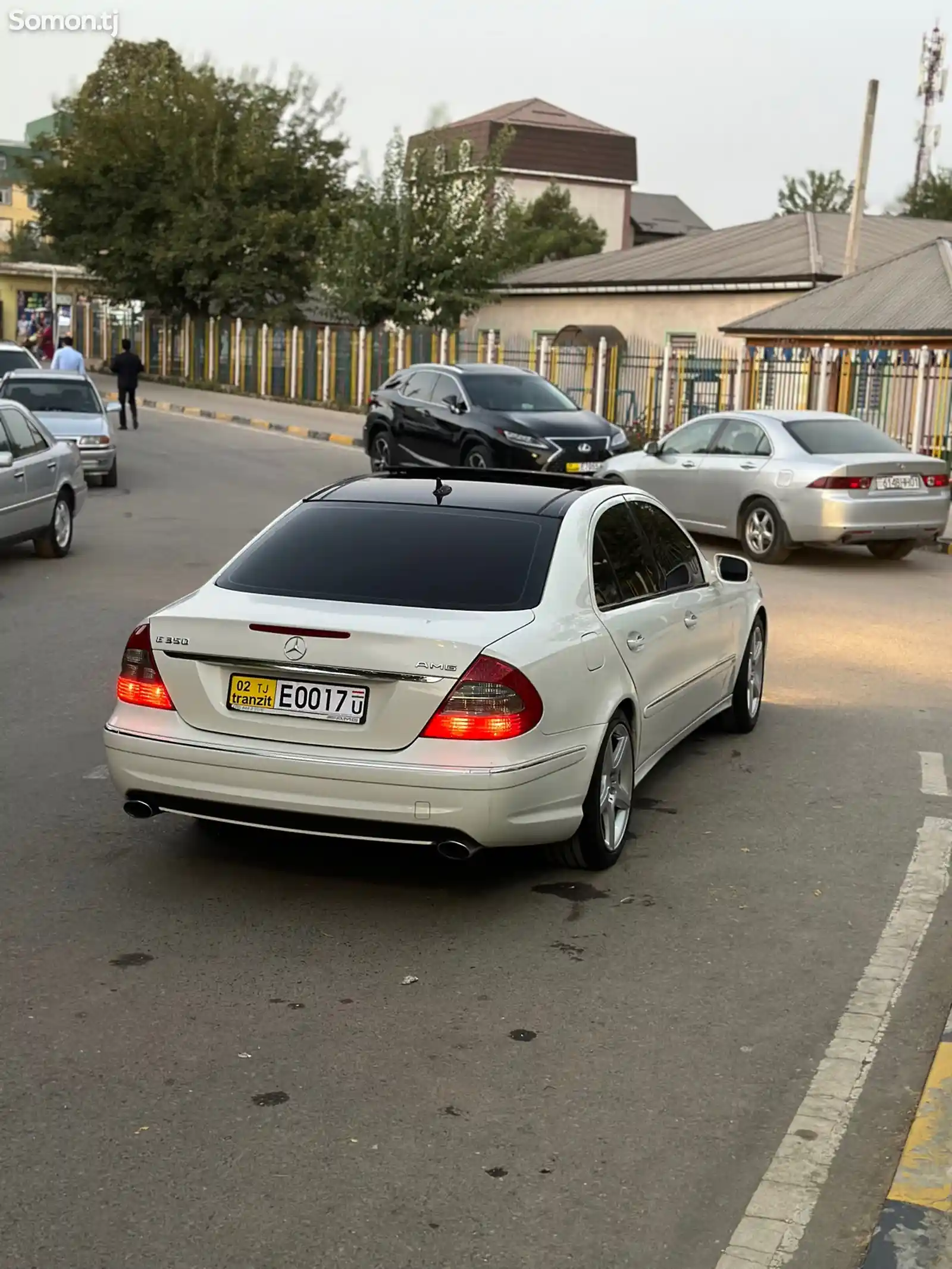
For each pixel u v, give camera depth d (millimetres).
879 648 10914
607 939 5074
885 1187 3512
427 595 5395
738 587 7789
